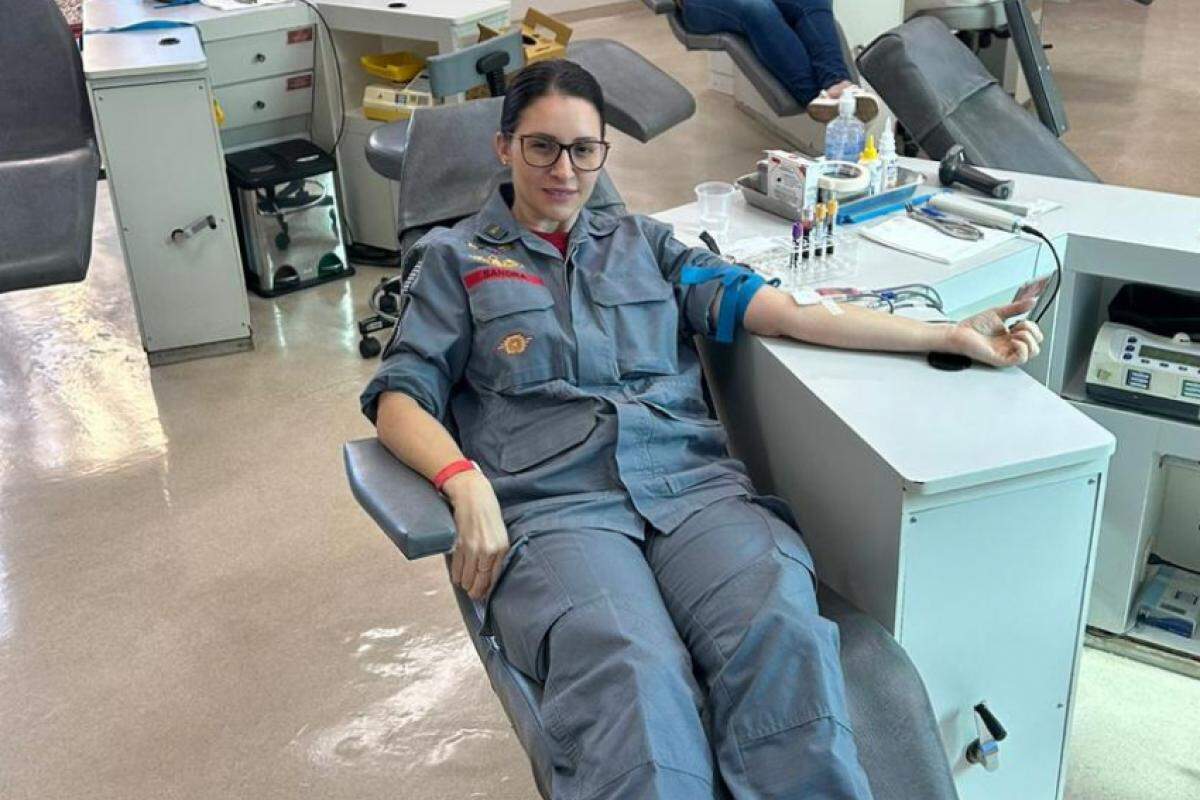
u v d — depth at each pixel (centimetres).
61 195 320
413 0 418
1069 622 191
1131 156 510
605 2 772
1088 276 249
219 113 409
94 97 352
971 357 196
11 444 347
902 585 178
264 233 420
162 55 362
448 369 208
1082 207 254
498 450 203
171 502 318
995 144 329
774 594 172
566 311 210
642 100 329
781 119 548
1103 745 230
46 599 283
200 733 242
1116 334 240
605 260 213
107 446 345
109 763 236
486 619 189
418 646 264
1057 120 407
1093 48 665
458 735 240
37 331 413
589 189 212
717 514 191
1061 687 197
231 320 390
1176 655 248
